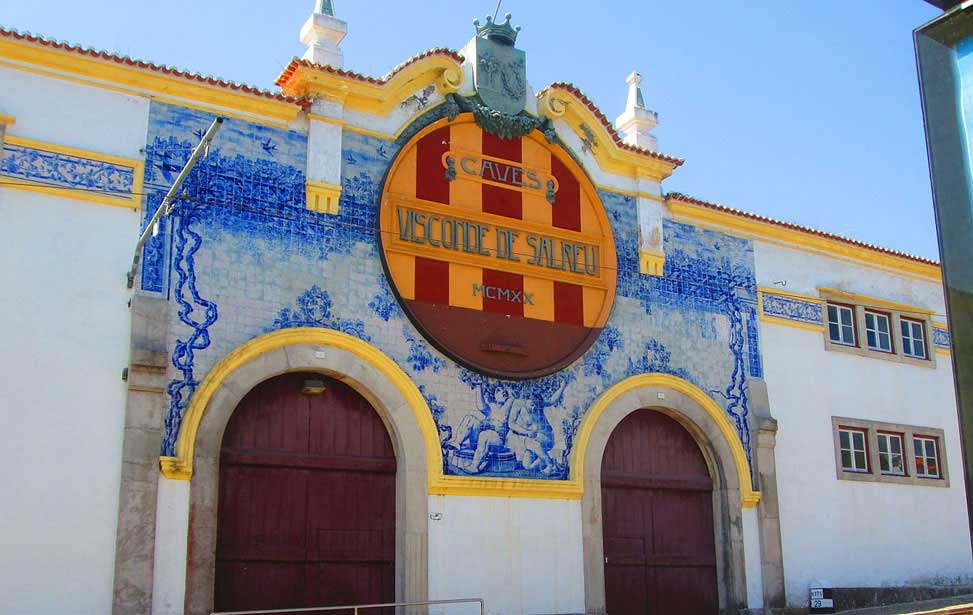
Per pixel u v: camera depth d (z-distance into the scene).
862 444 22.52
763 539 20.05
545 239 18.81
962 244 7.52
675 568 19.28
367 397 16.59
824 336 22.45
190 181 15.48
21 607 13.08
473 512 16.86
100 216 14.72
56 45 14.72
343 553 15.91
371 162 17.27
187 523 14.30
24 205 14.23
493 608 16.64
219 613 13.19
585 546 17.89
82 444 13.87
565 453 18.11
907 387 23.61
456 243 17.73
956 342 7.46
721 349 20.70
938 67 7.83
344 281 16.50
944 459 23.70
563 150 19.41
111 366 14.30
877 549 21.80
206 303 15.20
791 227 22.25
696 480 19.98
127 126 15.23
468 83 18.64
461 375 17.28
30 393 13.71
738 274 21.44
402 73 17.64
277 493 15.59
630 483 19.09
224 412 14.95
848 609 20.66
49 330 14.02
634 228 20.14
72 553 13.50
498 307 17.92
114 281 14.61
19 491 13.38
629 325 19.50
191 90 15.79
